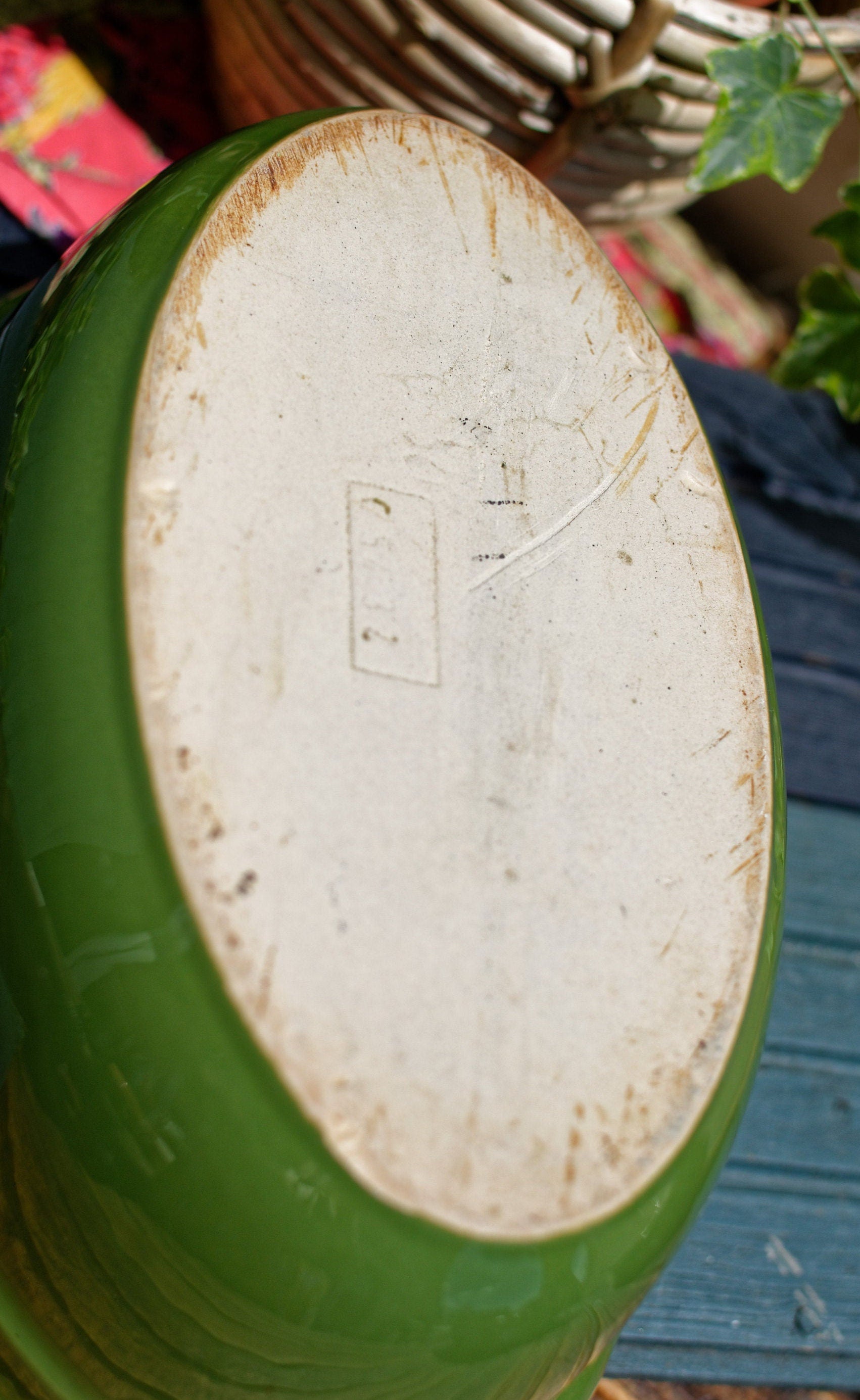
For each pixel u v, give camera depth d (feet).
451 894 1.17
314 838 1.14
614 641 1.29
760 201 2.96
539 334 1.37
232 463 1.19
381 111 1.37
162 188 1.30
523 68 1.59
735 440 2.44
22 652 1.16
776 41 1.62
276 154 1.30
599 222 1.83
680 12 1.56
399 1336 1.13
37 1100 1.15
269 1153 1.11
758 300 2.99
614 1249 1.18
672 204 1.88
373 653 1.20
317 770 1.16
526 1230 1.14
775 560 2.36
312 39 1.61
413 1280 1.12
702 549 1.37
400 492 1.25
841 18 1.79
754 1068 1.28
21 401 1.24
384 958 1.14
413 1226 1.12
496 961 1.17
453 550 1.26
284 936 1.12
